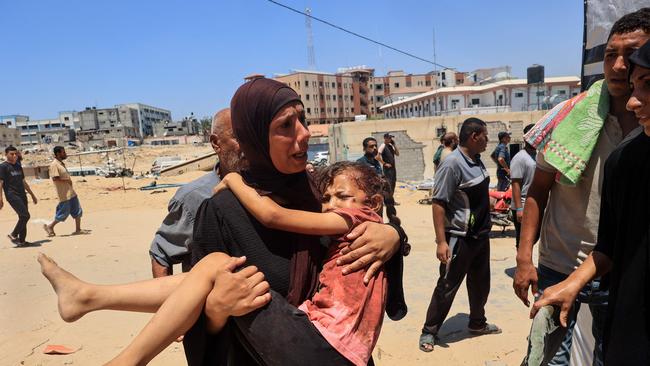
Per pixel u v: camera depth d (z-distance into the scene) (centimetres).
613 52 228
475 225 427
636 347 180
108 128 13925
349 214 171
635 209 183
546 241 271
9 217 1435
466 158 423
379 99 10556
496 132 2794
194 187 280
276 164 166
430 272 687
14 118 15838
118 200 1805
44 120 15925
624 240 190
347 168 192
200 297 157
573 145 243
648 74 173
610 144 238
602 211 213
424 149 2816
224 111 275
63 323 504
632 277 182
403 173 2808
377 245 171
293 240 167
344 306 163
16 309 549
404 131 2825
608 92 240
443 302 430
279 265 163
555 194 264
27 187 970
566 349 261
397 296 190
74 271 726
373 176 194
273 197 168
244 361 177
